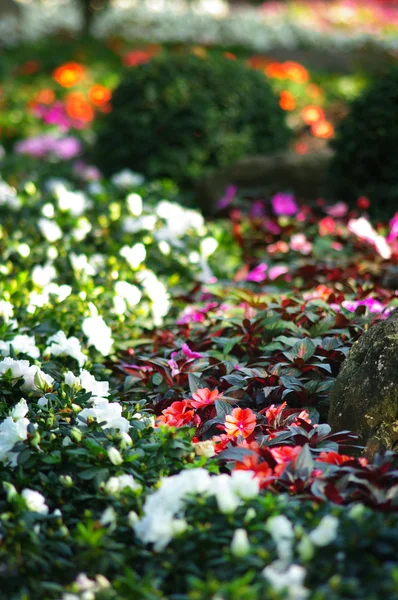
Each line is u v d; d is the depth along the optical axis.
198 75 10.36
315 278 6.50
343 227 7.75
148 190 9.17
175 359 4.86
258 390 4.55
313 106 13.52
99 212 7.92
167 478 3.23
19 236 7.14
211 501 3.17
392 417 3.87
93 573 3.06
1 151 11.30
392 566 2.72
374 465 3.40
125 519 3.27
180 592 2.95
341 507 3.10
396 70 8.42
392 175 8.16
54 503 3.52
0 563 3.04
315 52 21.84
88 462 3.58
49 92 14.81
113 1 23.94
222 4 26.23
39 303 5.37
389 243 6.76
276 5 27.50
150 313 6.06
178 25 23.11
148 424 3.95
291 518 3.11
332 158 8.59
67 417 3.96
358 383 4.02
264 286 6.53
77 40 21.14
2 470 3.61
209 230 7.71
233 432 3.97
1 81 16.25
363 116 8.28
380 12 26.38
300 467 3.43
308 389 4.43
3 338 4.88
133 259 6.05
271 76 15.80
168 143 10.12
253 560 2.83
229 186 9.13
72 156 11.41
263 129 10.57
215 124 10.20
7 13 23.66
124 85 10.34
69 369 4.87
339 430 4.05
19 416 3.88
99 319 4.89
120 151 10.17
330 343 4.70
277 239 7.78
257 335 5.16
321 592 2.64
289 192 9.04
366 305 5.18
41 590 2.99
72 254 6.27
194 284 6.77
